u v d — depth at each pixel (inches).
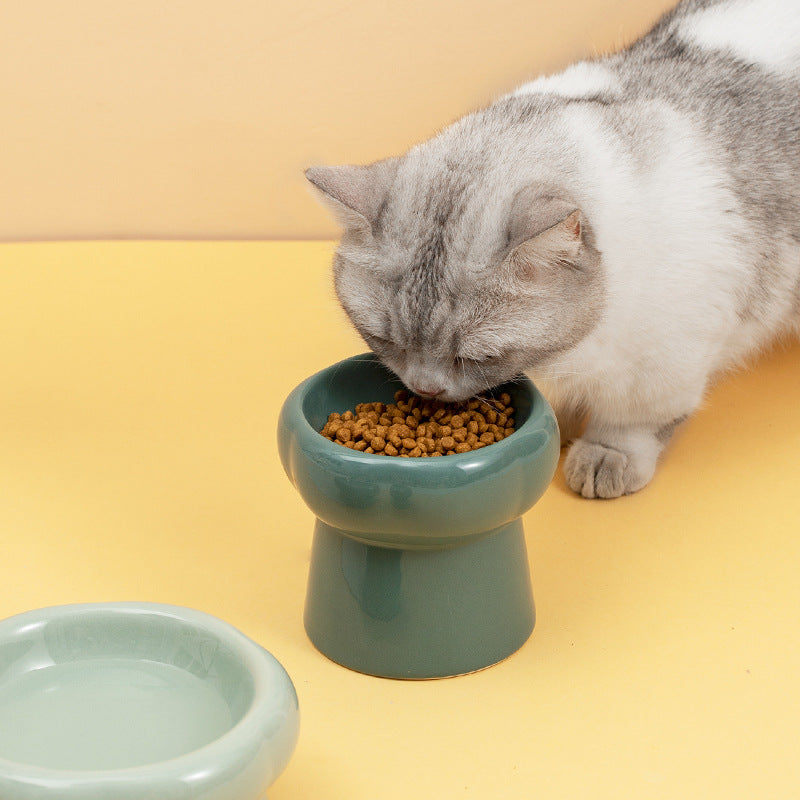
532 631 36.2
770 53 43.7
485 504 33.3
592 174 38.0
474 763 32.7
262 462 42.7
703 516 40.3
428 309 36.4
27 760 30.0
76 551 38.9
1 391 46.4
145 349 49.0
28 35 54.2
